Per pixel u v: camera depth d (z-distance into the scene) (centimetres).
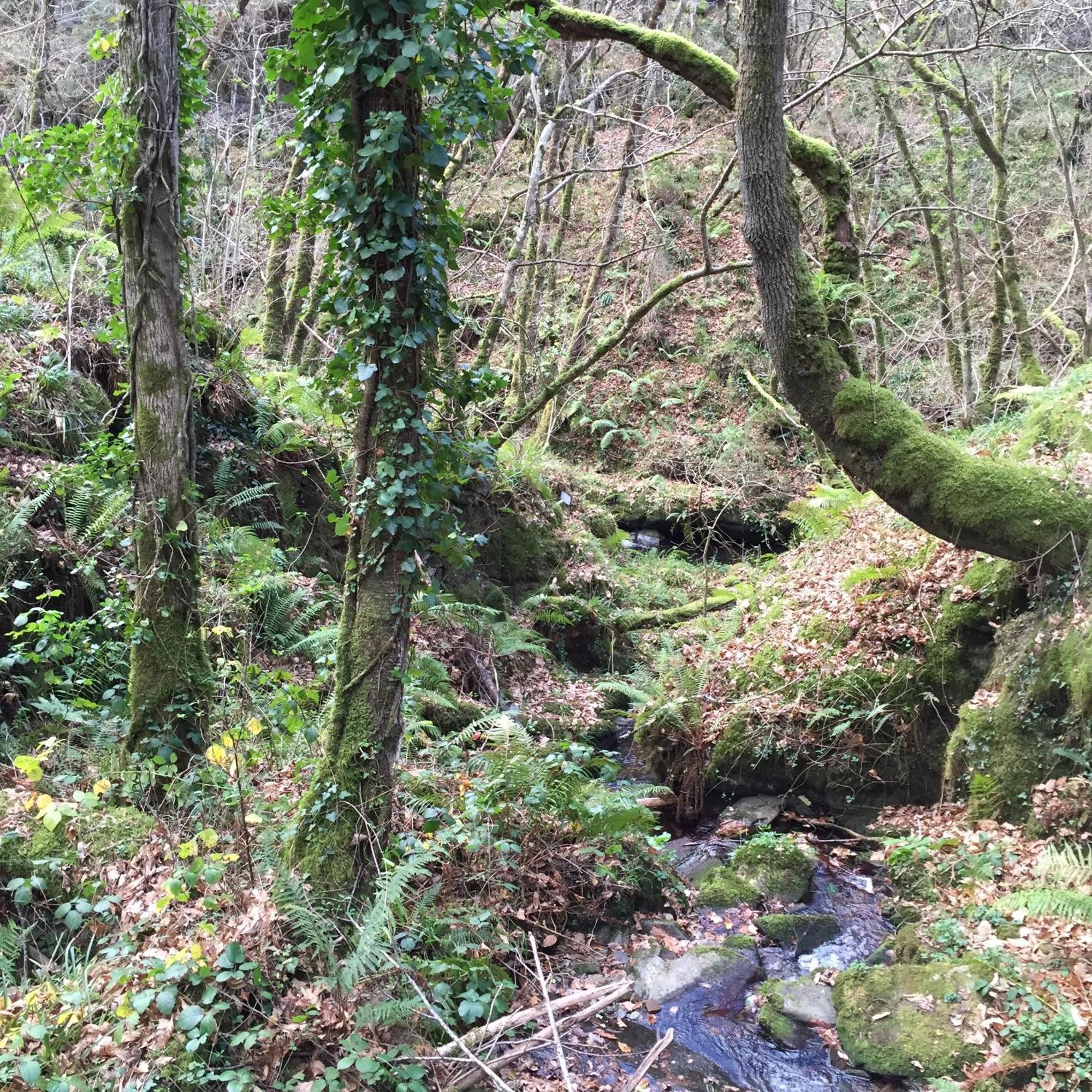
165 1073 299
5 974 334
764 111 532
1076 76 1313
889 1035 394
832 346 593
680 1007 431
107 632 547
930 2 774
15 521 533
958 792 573
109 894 375
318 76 358
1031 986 386
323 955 350
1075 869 436
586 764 623
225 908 363
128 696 478
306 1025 324
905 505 597
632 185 1585
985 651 620
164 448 457
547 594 1048
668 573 1297
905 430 587
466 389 410
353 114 351
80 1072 297
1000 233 1113
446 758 594
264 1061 314
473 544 411
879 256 1591
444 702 687
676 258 1884
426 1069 337
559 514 1156
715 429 1698
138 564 464
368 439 378
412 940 371
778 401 1639
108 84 451
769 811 668
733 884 554
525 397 1332
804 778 673
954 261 1259
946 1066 367
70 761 466
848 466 615
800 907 536
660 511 1529
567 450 1748
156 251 445
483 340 1036
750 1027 421
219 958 326
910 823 606
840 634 712
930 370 1497
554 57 1414
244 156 1409
